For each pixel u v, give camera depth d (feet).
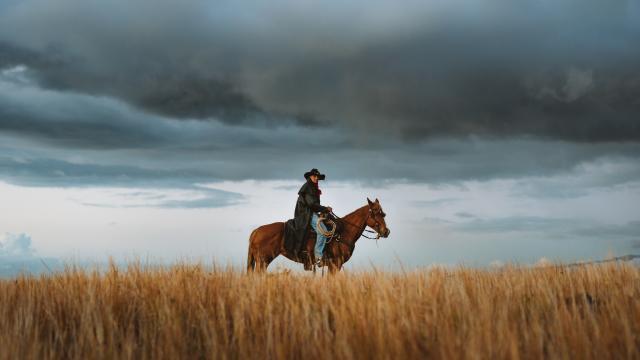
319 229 43.75
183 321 20.75
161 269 26.61
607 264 25.63
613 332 16.71
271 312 20.04
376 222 44.29
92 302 21.18
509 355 15.20
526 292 22.68
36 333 18.19
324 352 16.17
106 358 17.40
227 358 17.17
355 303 19.63
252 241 45.70
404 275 23.59
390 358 15.96
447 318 18.26
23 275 25.52
